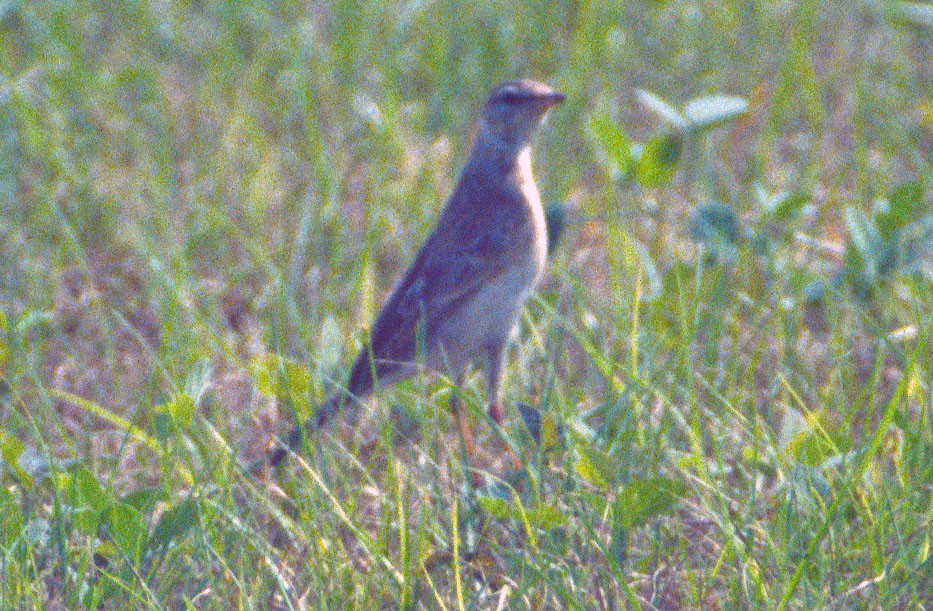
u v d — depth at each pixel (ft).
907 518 24.76
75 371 34.45
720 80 52.29
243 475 27.45
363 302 35.47
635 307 31.07
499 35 54.75
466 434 30.48
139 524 24.58
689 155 45.21
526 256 31.65
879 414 30.68
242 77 52.29
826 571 23.71
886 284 35.45
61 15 54.85
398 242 40.19
